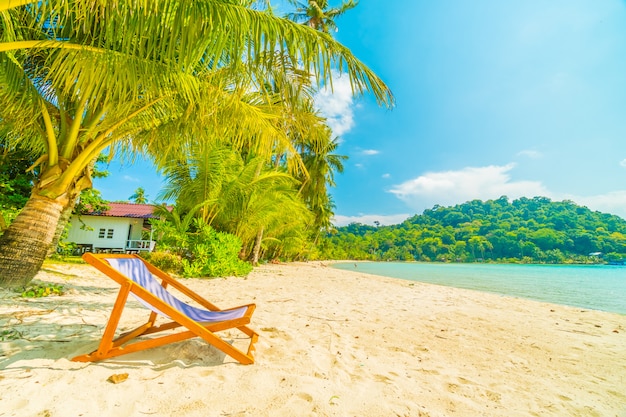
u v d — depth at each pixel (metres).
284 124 5.51
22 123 4.45
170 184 10.61
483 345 3.27
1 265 3.90
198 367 2.07
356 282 10.23
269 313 4.18
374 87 3.16
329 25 17.45
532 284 14.59
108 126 4.49
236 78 3.74
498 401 1.95
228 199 11.05
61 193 4.36
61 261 7.77
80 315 3.18
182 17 2.40
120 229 17.83
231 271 9.17
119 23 2.61
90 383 1.71
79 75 3.21
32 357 2.00
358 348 2.87
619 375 2.52
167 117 5.11
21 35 3.61
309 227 29.41
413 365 2.53
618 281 17.98
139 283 2.36
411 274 21.09
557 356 3.00
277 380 1.96
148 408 1.52
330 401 1.73
